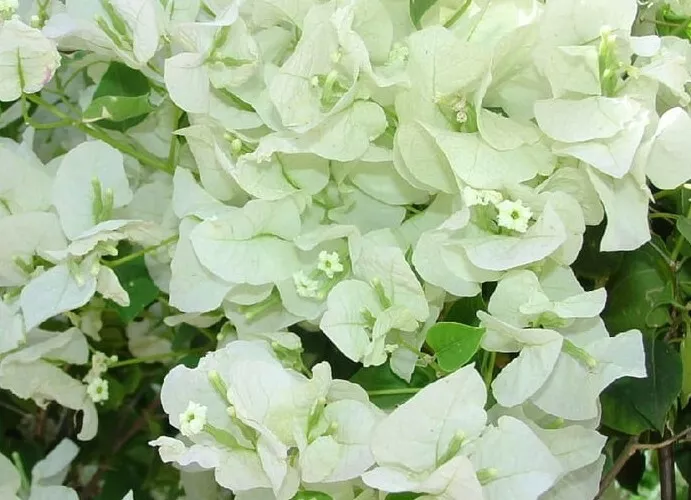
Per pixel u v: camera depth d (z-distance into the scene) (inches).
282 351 13.1
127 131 15.3
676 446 17.3
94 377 16.4
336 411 11.8
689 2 14.0
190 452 11.2
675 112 11.9
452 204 12.9
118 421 20.6
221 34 13.0
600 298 11.7
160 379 19.7
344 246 13.3
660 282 14.2
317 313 13.2
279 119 13.1
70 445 17.2
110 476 19.8
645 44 11.7
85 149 14.1
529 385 11.8
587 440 12.5
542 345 11.8
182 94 13.1
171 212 14.6
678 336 15.0
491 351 12.5
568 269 12.5
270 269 13.1
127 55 13.7
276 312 13.8
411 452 11.1
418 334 12.8
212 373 11.7
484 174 11.9
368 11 12.6
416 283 12.1
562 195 11.9
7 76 13.3
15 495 16.4
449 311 13.1
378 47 12.9
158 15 13.7
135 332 18.5
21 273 14.5
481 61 12.0
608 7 11.9
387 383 12.8
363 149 12.7
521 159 12.2
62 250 14.0
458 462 10.2
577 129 11.7
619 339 12.2
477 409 11.0
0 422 19.5
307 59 12.2
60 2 14.9
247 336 13.7
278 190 13.0
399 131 12.4
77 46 14.5
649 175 12.5
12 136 17.8
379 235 12.9
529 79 12.6
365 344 12.3
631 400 14.1
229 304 14.0
